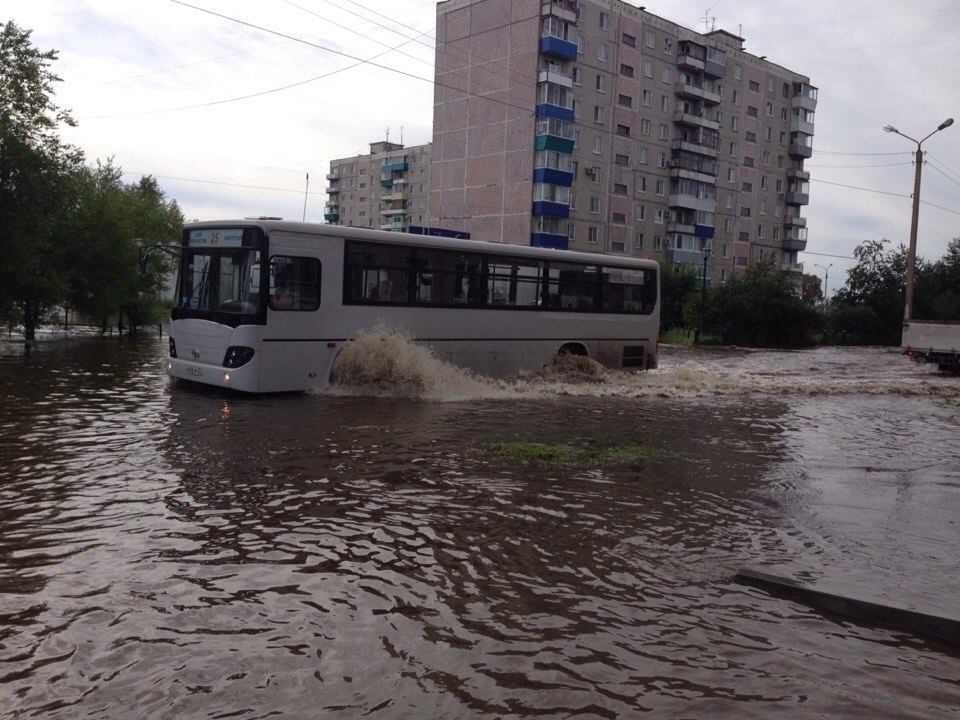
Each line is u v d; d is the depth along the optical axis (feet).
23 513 20.88
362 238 47.47
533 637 14.15
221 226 45.24
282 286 44.27
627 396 54.54
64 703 11.39
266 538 19.31
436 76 201.16
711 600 16.34
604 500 24.35
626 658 13.44
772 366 97.14
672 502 24.48
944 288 205.36
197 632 13.88
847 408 53.16
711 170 220.84
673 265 198.70
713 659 13.53
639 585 17.04
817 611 15.99
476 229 193.98
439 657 13.20
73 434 32.53
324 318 45.96
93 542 18.63
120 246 101.45
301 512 21.71
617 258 62.90
